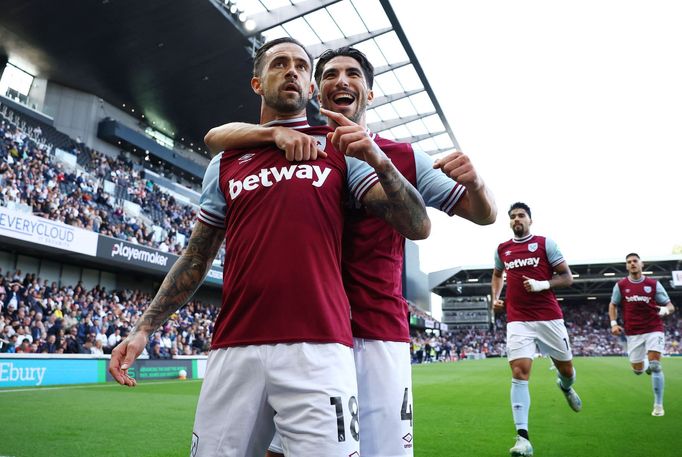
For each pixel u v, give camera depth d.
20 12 17.67
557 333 4.43
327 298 1.49
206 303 24.27
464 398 8.15
